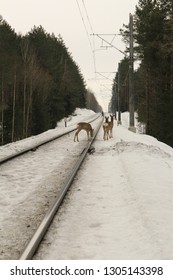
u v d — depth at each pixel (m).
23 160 14.66
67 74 94.31
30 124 57.16
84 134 29.33
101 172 11.84
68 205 8.19
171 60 36.94
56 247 6.01
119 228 6.81
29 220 7.27
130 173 11.04
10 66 55.12
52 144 21.06
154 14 38.12
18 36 74.56
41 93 65.81
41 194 9.20
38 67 66.25
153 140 26.58
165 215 7.21
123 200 8.45
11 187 9.95
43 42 75.62
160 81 39.44
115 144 19.41
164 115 35.44
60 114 78.56
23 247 6.00
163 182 10.07
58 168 12.91
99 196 8.89
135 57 46.50
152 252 5.61
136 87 73.25
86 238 6.38
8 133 52.25
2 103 49.41
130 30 33.81
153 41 37.31
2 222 7.15
